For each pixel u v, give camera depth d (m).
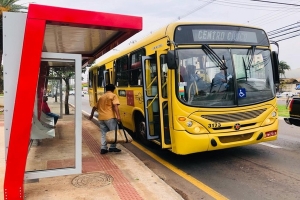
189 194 4.70
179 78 5.54
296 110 7.62
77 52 7.99
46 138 5.64
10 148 3.94
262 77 6.17
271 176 5.43
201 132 5.54
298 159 6.52
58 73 7.41
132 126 8.47
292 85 60.44
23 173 4.02
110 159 6.29
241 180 5.26
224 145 5.64
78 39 5.85
